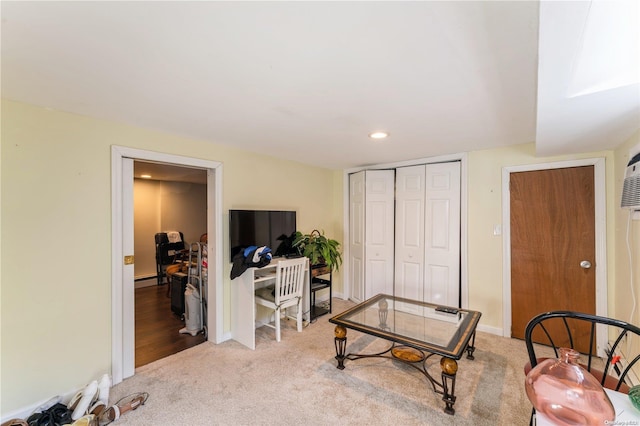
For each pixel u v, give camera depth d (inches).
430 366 96.1
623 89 48.7
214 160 113.2
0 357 68.4
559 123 67.8
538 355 102.4
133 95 67.4
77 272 79.9
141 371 93.4
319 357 102.7
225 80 59.8
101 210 84.2
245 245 120.5
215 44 46.9
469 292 126.3
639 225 76.9
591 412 34.8
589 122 67.0
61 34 43.9
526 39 44.6
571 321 105.8
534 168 110.8
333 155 134.6
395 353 95.9
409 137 102.5
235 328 117.2
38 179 73.5
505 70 54.5
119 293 87.7
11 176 69.7
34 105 72.6
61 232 77.1
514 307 116.5
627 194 73.2
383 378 89.1
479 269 123.9
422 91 64.4
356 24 41.6
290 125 89.2
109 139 85.5
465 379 88.0
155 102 71.5
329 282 155.1
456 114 78.7
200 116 81.3
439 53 49.1
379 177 156.6
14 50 48.3
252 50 48.8
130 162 92.3
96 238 83.4
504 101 69.3
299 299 125.0
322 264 150.9
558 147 93.1
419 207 143.2
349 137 103.0
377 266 156.8
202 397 80.0
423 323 98.9
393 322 99.7
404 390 82.9
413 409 74.7
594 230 101.2
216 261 114.1
